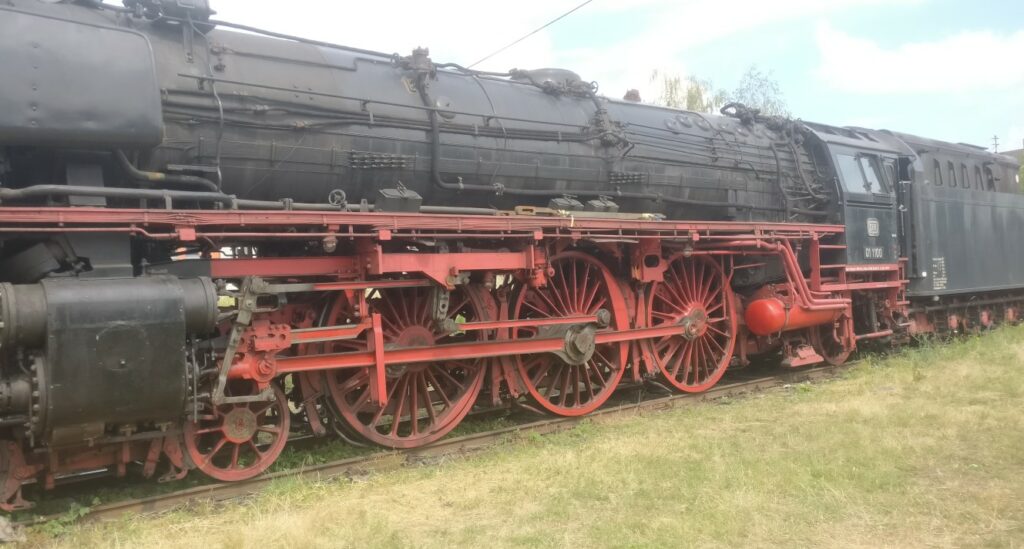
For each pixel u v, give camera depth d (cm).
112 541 456
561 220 709
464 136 711
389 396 685
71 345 448
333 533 461
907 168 1219
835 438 643
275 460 609
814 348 1065
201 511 518
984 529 454
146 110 502
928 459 590
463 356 677
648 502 504
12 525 472
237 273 575
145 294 476
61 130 474
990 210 1394
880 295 1152
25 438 492
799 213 1052
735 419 764
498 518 496
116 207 539
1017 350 1067
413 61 709
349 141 637
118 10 568
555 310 791
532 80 834
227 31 628
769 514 478
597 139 827
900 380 919
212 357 542
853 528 459
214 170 562
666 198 889
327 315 637
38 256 492
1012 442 622
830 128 1194
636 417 796
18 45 466
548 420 776
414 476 593
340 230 599
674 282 931
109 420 472
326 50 677
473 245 720
